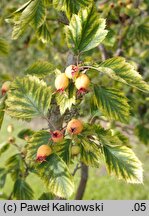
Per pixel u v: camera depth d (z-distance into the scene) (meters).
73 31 0.42
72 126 0.41
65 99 0.41
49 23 0.77
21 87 0.45
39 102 0.44
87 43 0.42
